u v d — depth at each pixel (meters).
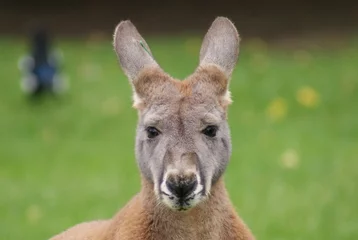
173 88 9.68
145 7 36.00
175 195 9.02
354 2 35.81
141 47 10.27
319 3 35.75
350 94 25.00
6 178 19.11
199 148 9.32
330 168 19.41
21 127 22.84
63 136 22.08
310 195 17.72
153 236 9.68
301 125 22.56
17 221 16.61
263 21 34.44
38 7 36.50
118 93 25.34
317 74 26.94
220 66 10.16
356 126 22.47
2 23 35.12
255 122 22.70
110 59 29.41
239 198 17.42
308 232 15.82
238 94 24.75
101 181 18.70
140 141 9.76
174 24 34.56
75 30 34.22
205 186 9.27
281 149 20.64
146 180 9.70
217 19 10.59
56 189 18.30
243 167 19.36
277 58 29.30
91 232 10.70
